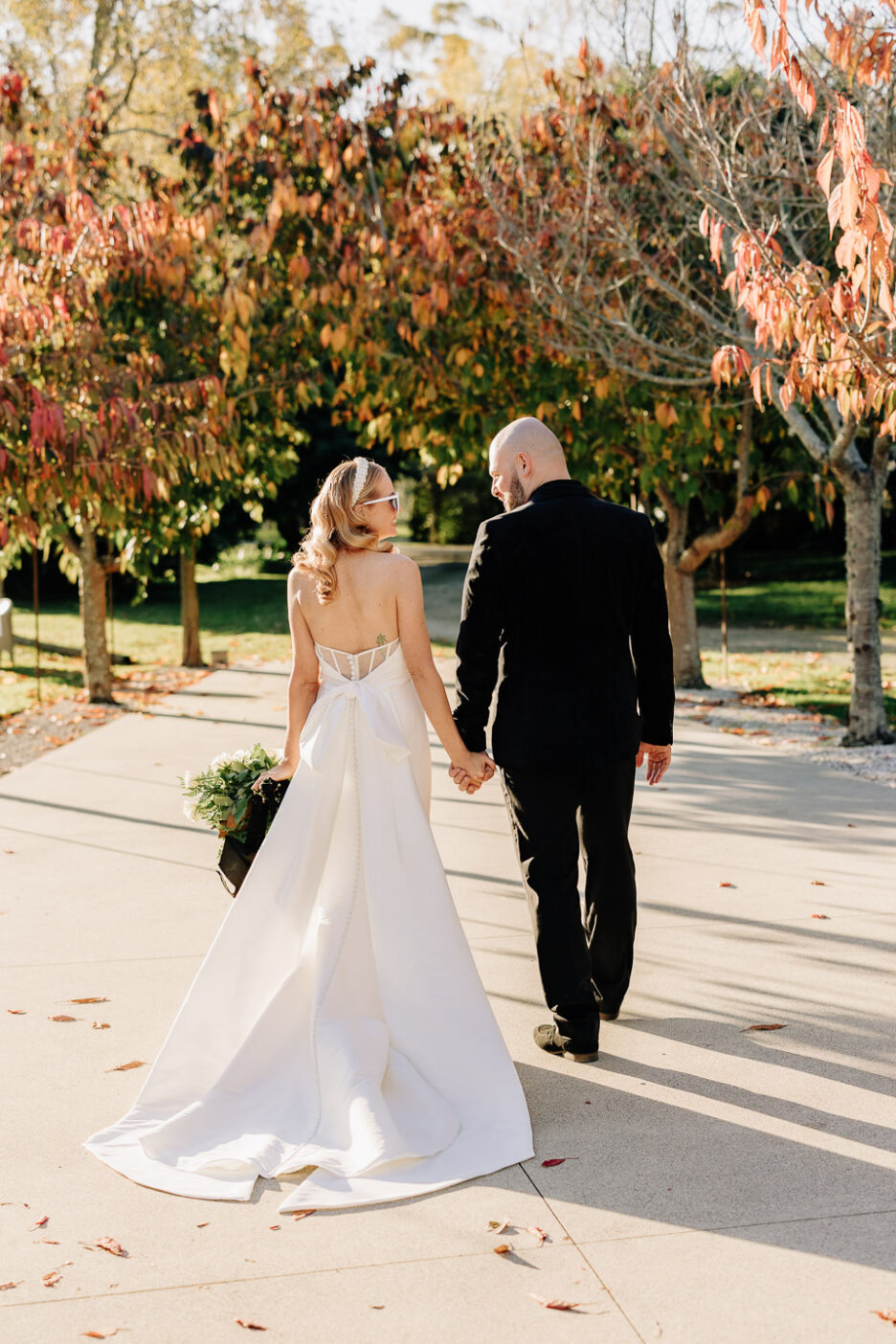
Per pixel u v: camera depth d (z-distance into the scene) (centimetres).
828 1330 225
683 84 742
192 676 1467
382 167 978
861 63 469
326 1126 304
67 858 607
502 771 350
